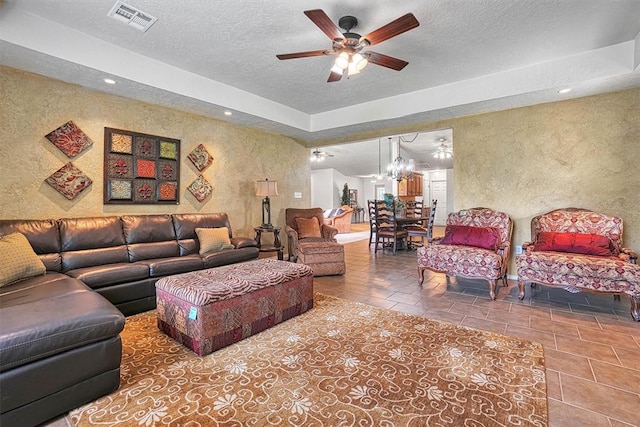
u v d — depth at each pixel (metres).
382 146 9.05
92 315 1.68
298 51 3.09
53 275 2.57
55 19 2.56
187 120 4.31
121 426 1.47
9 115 2.91
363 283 4.11
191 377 1.89
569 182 3.74
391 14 2.48
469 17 2.52
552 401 1.66
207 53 3.13
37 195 3.09
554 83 3.30
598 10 2.43
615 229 3.30
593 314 2.94
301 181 6.19
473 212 4.15
